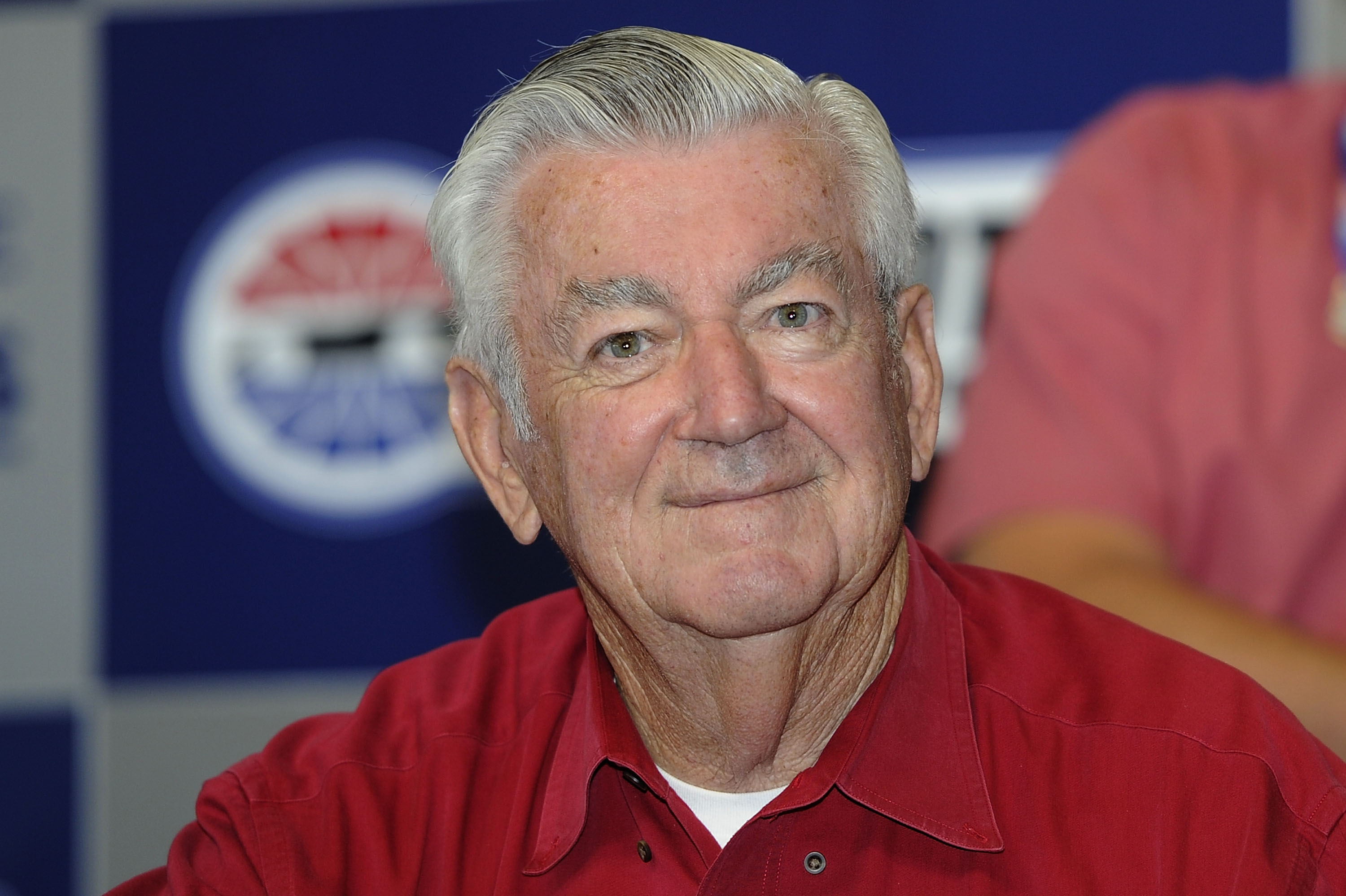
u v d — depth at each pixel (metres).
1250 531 3.70
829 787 2.07
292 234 4.99
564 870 2.19
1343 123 3.90
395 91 4.96
